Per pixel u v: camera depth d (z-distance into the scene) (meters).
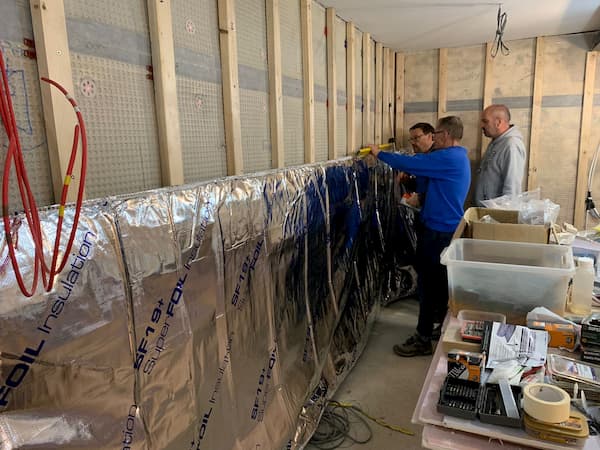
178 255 1.28
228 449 1.54
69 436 0.95
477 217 2.30
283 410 1.90
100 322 1.03
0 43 0.93
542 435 0.95
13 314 0.84
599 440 0.95
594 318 1.35
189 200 1.34
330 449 2.09
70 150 1.06
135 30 1.29
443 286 2.88
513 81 3.98
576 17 3.16
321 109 2.71
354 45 3.19
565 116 3.90
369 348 3.08
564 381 1.11
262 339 1.78
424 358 2.92
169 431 1.25
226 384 1.53
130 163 1.29
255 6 1.92
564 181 4.00
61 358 0.94
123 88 1.26
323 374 2.37
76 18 1.11
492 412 1.01
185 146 1.52
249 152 1.92
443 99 4.21
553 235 2.02
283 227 1.94
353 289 2.92
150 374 1.19
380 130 3.91
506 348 1.25
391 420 2.30
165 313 1.24
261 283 1.76
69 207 0.97
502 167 3.36
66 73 1.05
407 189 3.88
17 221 0.86
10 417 0.85
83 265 0.99
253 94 1.93
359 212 3.02
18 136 0.95
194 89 1.55
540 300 1.49
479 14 3.00
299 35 2.37
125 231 1.10
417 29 3.36
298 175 2.10
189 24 1.51
